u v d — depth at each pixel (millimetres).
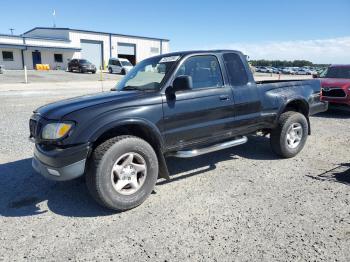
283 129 5441
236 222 3477
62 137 3477
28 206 3938
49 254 2957
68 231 3355
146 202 4016
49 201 4070
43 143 3684
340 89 10117
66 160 3459
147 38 61969
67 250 3016
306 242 3086
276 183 4562
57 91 17688
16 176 4910
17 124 8609
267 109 5270
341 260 2814
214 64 4684
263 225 3406
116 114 3670
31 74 33969
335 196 4098
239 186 4469
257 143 6715
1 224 3510
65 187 4500
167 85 4133
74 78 30719
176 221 3527
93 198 3945
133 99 3869
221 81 4719
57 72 40094
